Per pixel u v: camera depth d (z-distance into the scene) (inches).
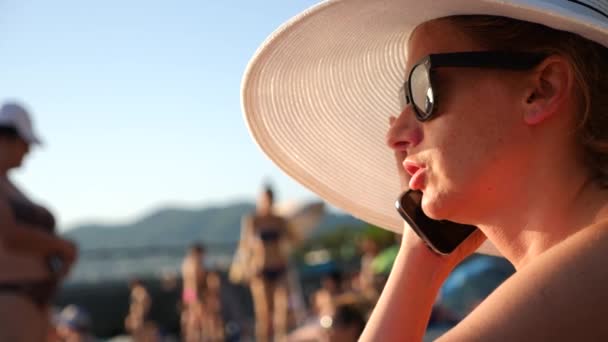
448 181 51.3
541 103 49.0
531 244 50.5
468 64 50.6
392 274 66.2
